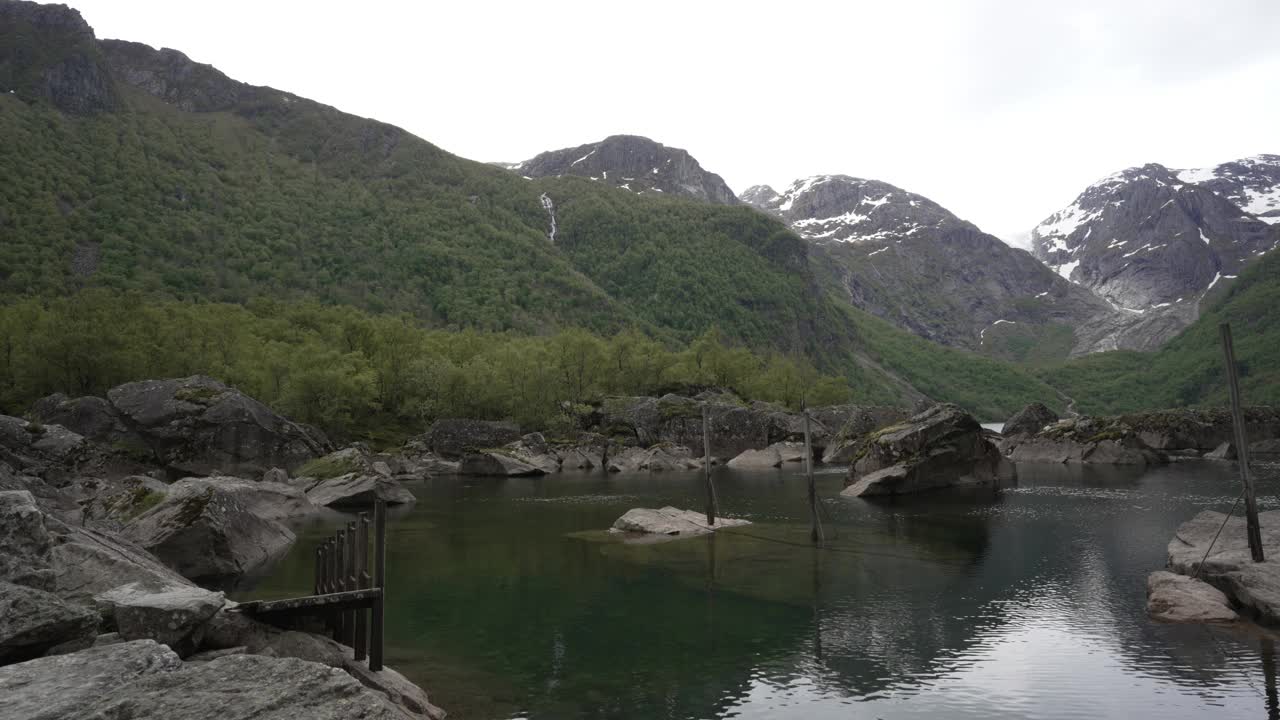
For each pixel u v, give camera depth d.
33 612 11.95
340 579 18.02
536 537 40.22
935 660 19.41
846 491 59.06
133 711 9.63
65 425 66.12
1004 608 24.44
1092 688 17.11
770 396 149.88
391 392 118.19
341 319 153.38
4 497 14.25
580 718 15.80
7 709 9.41
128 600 14.42
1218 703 16.09
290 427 69.62
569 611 24.86
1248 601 22.61
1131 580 28.03
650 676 18.47
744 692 17.33
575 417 114.50
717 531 41.03
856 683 17.81
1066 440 88.12
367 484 55.50
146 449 66.06
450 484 73.44
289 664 11.22
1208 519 29.23
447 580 29.69
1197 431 91.19
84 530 21.14
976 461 61.50
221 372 97.06
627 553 35.12
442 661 19.67
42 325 96.25
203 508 30.50
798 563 32.41
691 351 157.88
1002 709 16.05
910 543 36.84
